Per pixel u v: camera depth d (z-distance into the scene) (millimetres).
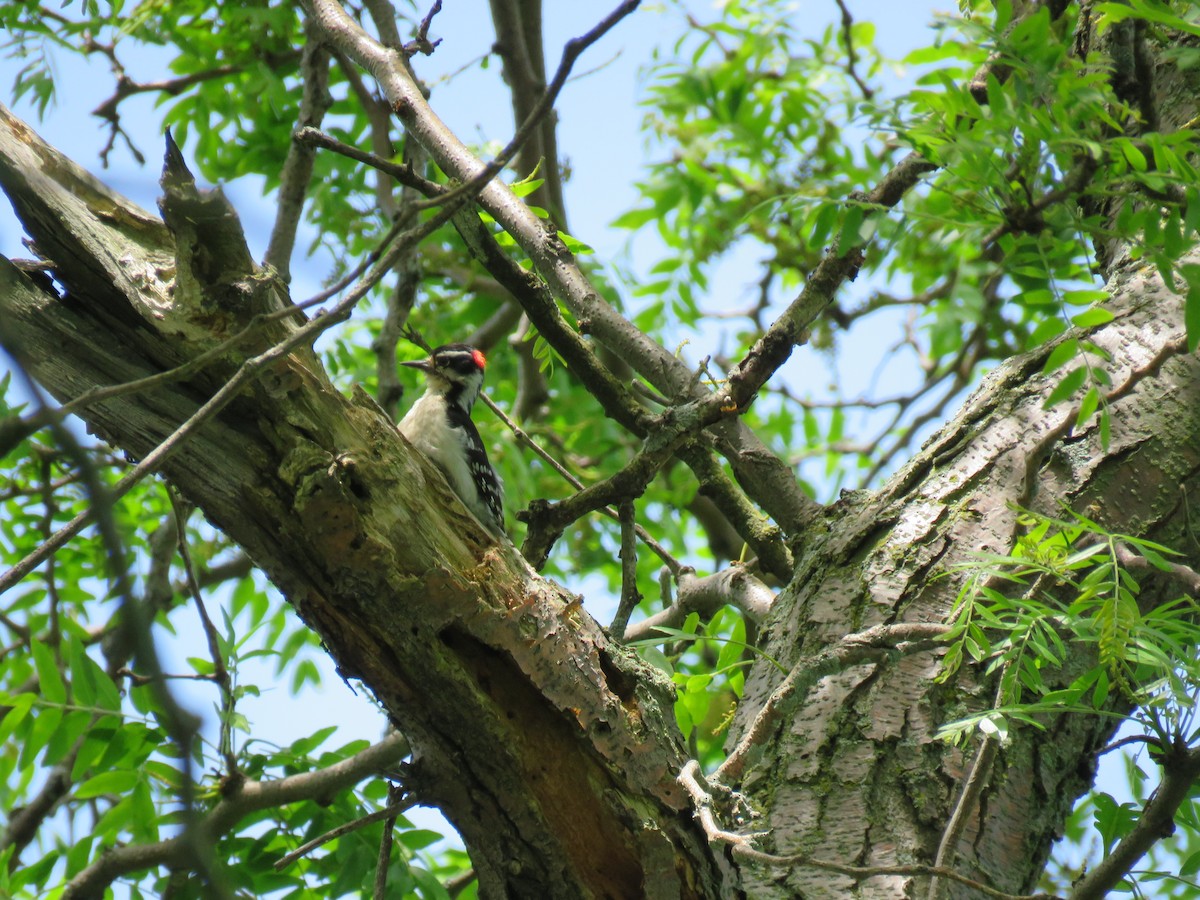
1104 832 8078
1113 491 8516
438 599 6562
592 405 19797
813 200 7918
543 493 19906
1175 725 6734
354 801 11586
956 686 7922
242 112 17625
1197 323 6863
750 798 7801
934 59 15734
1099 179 7582
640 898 6801
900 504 9016
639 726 6887
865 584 8562
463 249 18344
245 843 11281
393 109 10227
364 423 6703
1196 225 6941
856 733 7867
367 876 11109
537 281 9516
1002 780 7672
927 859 7328
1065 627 7164
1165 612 7109
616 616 9305
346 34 10836
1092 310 7168
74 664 10414
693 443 10930
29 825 12367
